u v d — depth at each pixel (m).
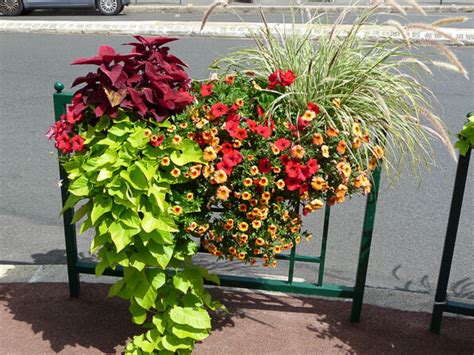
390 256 3.88
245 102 2.61
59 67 8.87
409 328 2.95
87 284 3.25
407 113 2.75
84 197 2.60
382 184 4.97
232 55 2.92
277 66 2.76
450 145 2.67
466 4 16.62
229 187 2.51
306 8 3.76
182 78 2.60
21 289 3.18
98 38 11.78
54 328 2.85
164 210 2.44
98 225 2.50
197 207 2.52
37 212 4.37
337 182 2.59
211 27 12.05
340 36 2.87
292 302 3.15
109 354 2.69
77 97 2.56
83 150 2.54
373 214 2.79
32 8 14.50
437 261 3.83
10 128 6.09
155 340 2.62
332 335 2.87
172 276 2.73
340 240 4.09
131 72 2.53
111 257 2.49
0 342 2.72
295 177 2.46
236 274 3.51
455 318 3.05
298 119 2.51
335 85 2.69
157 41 2.62
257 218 2.51
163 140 2.47
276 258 2.98
